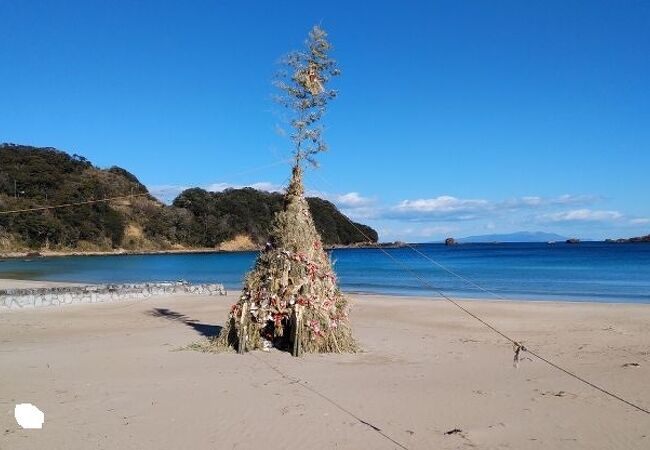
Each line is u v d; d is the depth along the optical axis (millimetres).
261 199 130750
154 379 10078
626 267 61656
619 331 17797
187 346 13430
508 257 92062
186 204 126375
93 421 7812
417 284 42562
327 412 8305
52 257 93188
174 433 7395
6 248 94000
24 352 12852
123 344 13992
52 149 124188
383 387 9758
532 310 23703
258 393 9219
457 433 7539
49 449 6812
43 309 23453
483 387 9930
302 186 13367
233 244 120312
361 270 61719
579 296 32469
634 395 9578
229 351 12617
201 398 8906
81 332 16703
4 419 7848
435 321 20422
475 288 38750
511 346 14680
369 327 18438
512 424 7961
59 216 104125
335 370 10984
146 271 60500
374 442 7180
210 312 22797
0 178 106750
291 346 12695
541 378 10750
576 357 13133
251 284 12867
